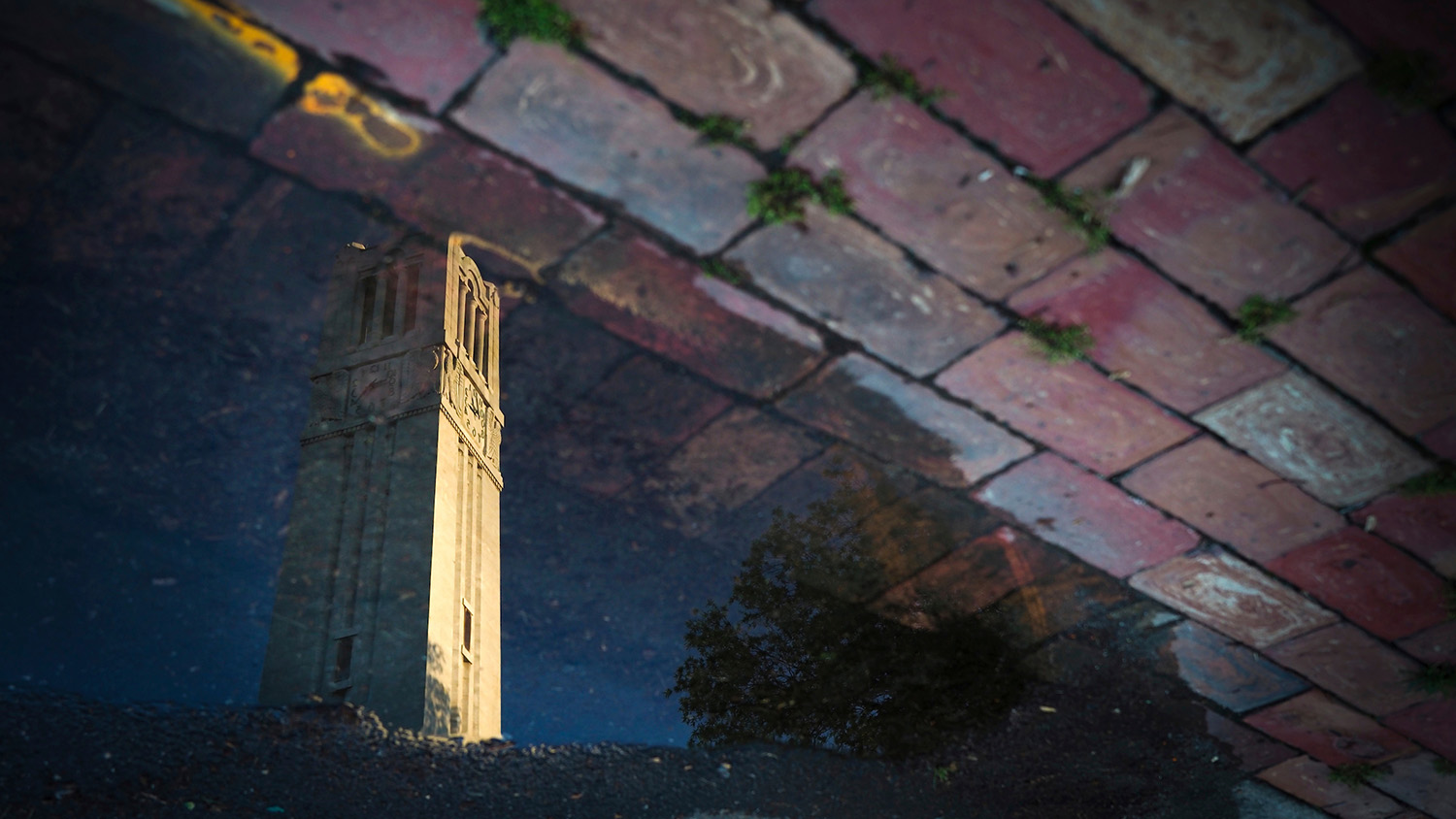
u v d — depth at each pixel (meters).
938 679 10.29
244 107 7.16
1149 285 7.62
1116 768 10.27
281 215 8.50
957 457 9.50
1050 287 7.75
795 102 6.69
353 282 20.89
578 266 8.21
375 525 16.94
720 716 9.97
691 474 11.19
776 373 9.19
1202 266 7.43
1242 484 9.07
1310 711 11.02
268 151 7.57
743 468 10.75
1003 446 9.27
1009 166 6.95
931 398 8.92
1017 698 10.43
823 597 10.92
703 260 7.93
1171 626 10.60
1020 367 8.45
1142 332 7.96
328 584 16.45
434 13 6.25
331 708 8.34
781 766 8.96
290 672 15.33
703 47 6.41
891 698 10.05
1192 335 7.90
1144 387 8.39
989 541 10.30
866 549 10.82
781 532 11.26
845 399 9.27
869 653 10.57
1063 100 6.55
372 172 7.55
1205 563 9.89
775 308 8.32
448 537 17.12
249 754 7.64
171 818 6.96
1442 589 9.58
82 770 7.01
